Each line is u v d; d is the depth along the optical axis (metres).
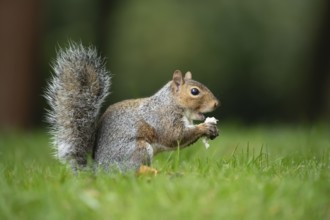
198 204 7.00
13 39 23.45
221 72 32.91
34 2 23.84
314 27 30.81
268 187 7.45
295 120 31.66
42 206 7.21
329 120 29.31
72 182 8.25
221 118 32.44
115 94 31.89
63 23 31.83
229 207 6.93
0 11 23.34
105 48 30.69
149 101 9.81
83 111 9.38
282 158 10.06
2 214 7.18
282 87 32.53
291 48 33.06
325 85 30.39
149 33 33.88
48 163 11.23
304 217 6.92
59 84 9.51
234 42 33.19
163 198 7.19
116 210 6.99
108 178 8.31
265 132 17.11
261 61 32.91
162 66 33.19
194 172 8.61
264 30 33.28
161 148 9.86
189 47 33.41
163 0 34.44
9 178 8.90
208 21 33.66
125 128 9.45
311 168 9.23
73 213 7.00
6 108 23.61
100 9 30.69
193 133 9.97
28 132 20.50
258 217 6.77
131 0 33.19
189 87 9.95
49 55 31.08
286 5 33.50
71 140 9.34
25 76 23.80
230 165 9.20
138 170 9.23
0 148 14.09
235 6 33.56
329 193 7.59
